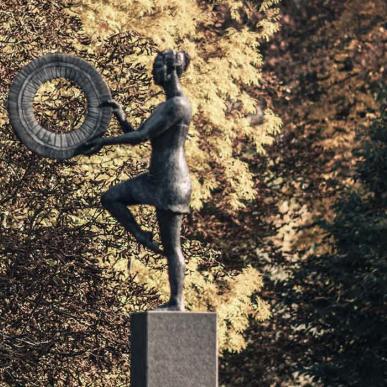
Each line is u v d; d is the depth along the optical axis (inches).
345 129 2733.8
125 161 1726.1
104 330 1653.5
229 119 2363.4
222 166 2311.8
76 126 1699.1
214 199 2378.2
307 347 2391.7
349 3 2847.0
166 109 1080.2
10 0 1690.5
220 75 2250.2
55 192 1642.5
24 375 1630.2
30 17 1696.6
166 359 1057.5
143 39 1834.4
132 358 1091.9
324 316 2271.2
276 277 2704.2
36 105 1662.2
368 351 2224.4
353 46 2812.5
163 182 1085.1
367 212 2230.6
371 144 2273.6
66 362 1657.2
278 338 2544.3
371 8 2832.2
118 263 1847.9
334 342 2294.5
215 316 1064.8
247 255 2576.3
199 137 2258.9
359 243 2215.8
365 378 2212.1
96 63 1724.9
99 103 1097.4
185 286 2023.9
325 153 2704.2
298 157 2679.6
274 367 2586.1
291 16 2930.6
